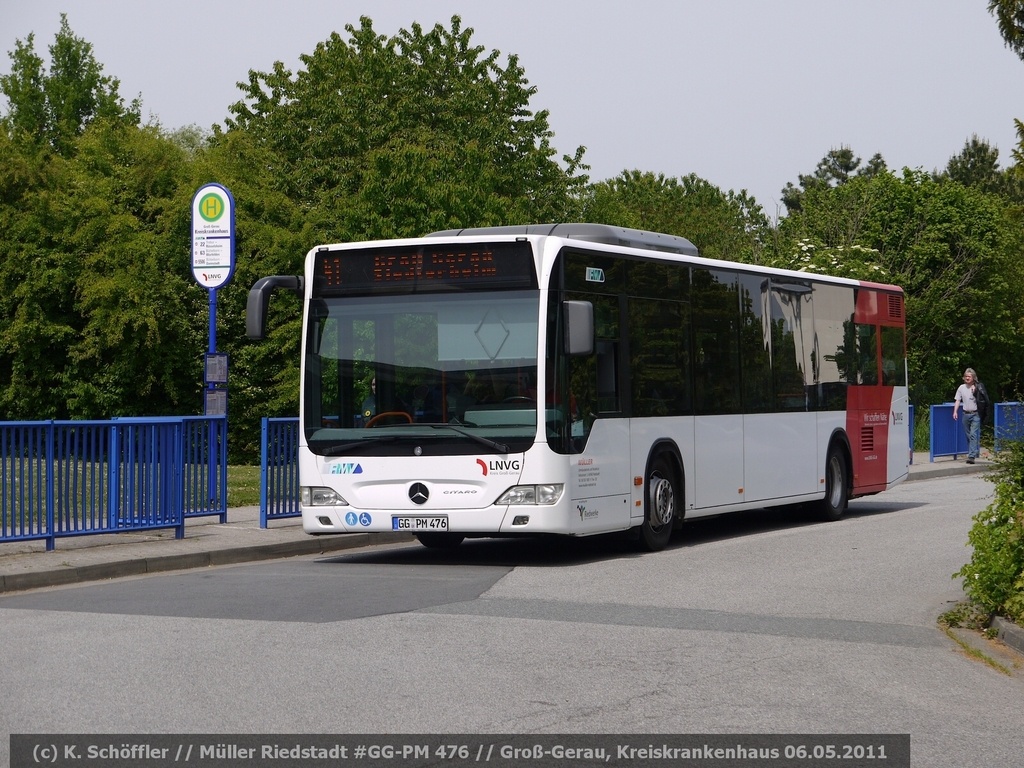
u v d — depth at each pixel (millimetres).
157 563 13930
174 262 35031
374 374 14234
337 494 14250
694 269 16484
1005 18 17312
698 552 15359
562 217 43906
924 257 47969
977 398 32688
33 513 13945
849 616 10719
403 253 14227
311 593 11617
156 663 8305
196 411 34844
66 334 33906
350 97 41469
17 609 10719
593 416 14320
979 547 10688
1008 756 6512
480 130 43031
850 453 20266
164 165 37625
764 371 18000
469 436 13812
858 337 20812
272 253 34406
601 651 8891
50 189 35125
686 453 16078
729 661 8688
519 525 13672
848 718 7199
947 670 8688
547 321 13750
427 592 11727
